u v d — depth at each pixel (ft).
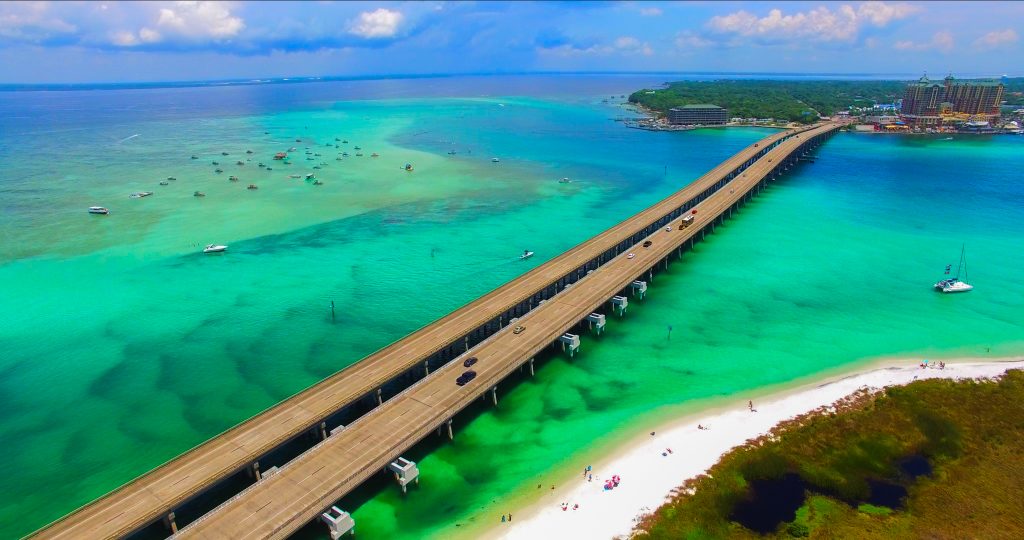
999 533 192.24
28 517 210.18
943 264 440.45
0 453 243.60
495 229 544.62
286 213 593.83
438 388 263.90
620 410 268.00
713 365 304.91
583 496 213.46
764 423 252.01
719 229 538.06
